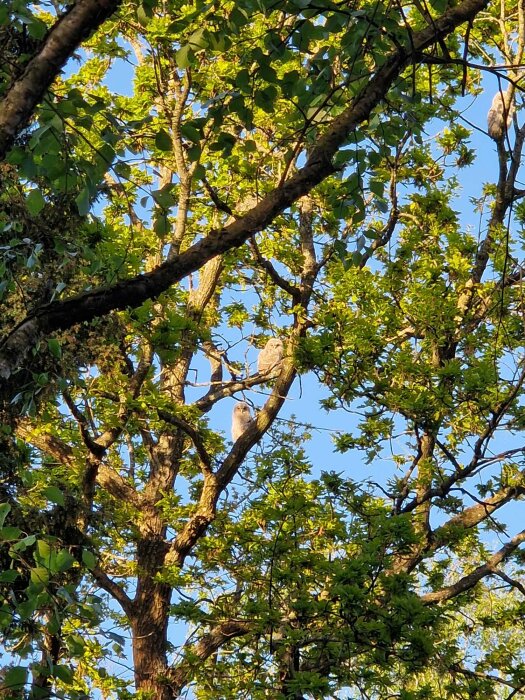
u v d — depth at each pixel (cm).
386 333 1630
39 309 552
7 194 1042
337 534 1503
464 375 1484
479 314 1652
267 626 1350
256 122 1730
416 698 1291
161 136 702
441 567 1620
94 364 1535
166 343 1577
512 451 1466
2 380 522
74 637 531
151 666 1670
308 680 1205
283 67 1384
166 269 571
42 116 625
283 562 1426
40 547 502
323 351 1515
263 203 604
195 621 1452
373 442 1509
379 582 1369
